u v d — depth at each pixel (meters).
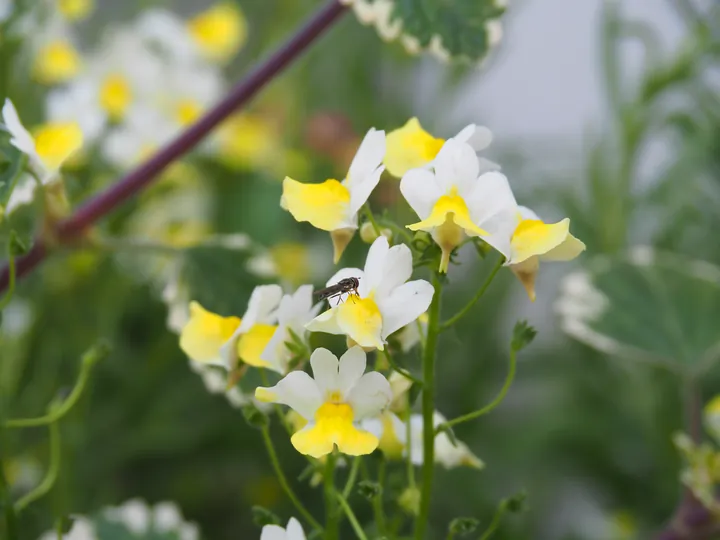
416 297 0.35
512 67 1.04
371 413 0.35
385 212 0.36
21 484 0.56
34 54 0.56
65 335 0.62
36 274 0.59
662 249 0.69
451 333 0.37
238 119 0.70
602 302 0.49
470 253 0.79
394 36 0.43
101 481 0.63
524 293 0.82
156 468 0.68
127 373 0.65
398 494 0.38
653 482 0.69
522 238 0.35
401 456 0.38
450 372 0.75
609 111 0.68
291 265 0.73
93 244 0.44
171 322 0.45
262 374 0.37
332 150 0.79
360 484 0.35
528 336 0.36
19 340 0.57
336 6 0.44
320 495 0.67
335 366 0.35
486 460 0.73
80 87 0.59
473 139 0.36
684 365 0.47
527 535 0.70
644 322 0.48
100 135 0.60
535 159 0.85
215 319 0.38
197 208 0.72
